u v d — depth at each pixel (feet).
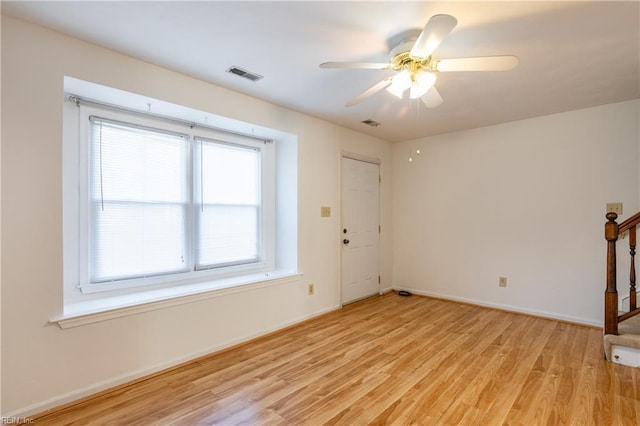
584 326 11.00
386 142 15.99
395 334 10.43
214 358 8.73
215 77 8.59
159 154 9.21
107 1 5.47
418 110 11.24
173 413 6.32
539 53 7.26
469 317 12.07
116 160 8.40
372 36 6.59
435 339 9.98
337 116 12.01
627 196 10.34
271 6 5.63
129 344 7.45
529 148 12.19
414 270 15.65
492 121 12.54
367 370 8.02
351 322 11.62
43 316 6.31
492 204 13.12
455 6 5.61
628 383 7.29
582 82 8.84
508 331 10.61
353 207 14.08
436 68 6.30
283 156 12.05
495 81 8.75
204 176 10.29
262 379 7.60
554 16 5.90
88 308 7.13
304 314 11.80
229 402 6.68
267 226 12.11
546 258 11.85
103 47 7.06
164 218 9.32
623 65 7.83
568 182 11.38
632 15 5.85
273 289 10.72
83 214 7.84
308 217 12.05
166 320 8.09
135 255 8.73
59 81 6.52
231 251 11.01
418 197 15.46
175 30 6.41
